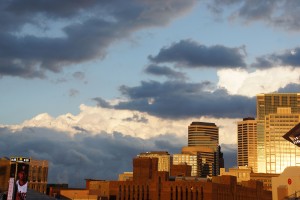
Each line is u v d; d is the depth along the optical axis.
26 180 139.00
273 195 133.38
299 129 130.50
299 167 132.25
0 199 157.25
